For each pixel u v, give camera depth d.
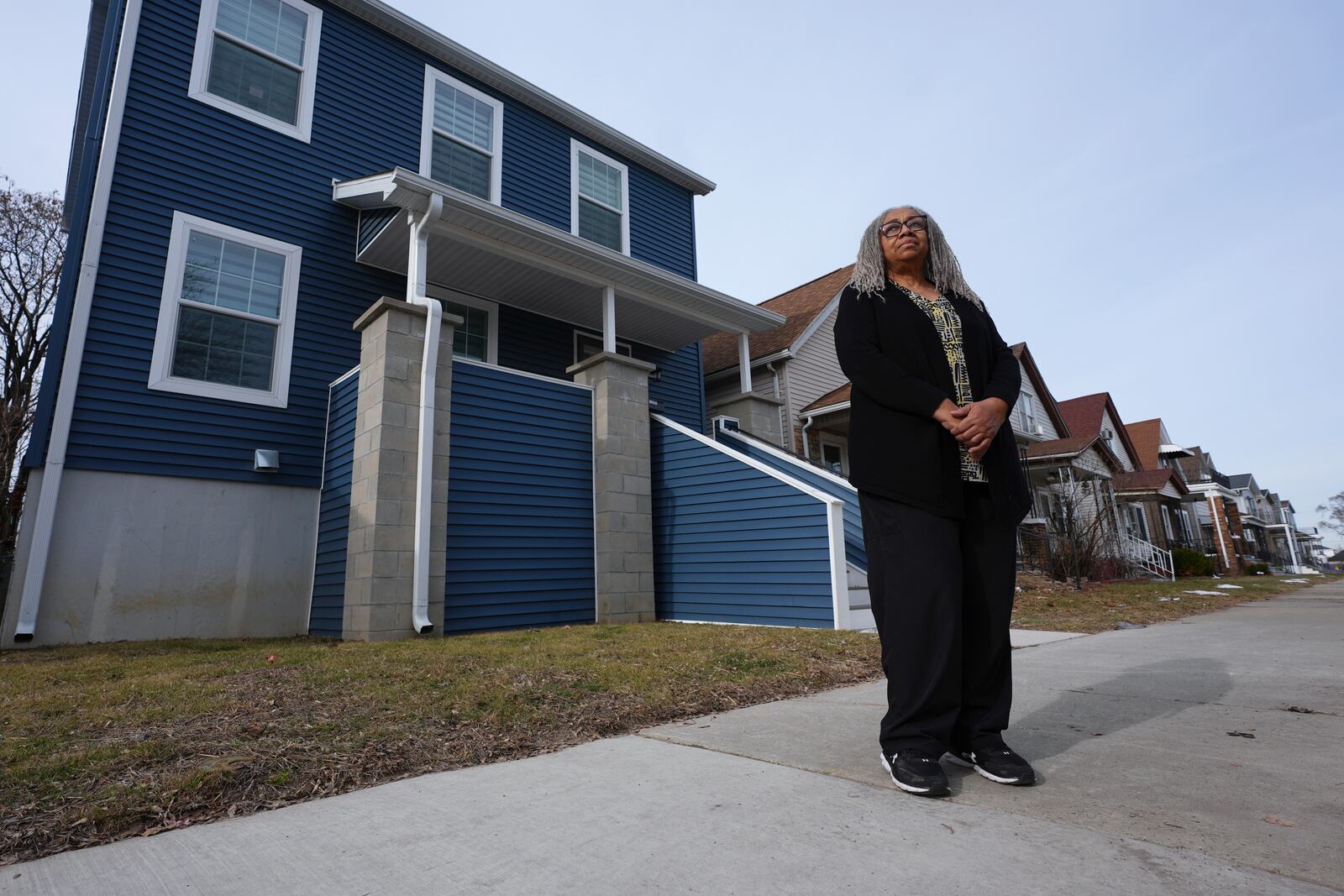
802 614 6.05
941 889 1.19
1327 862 1.24
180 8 6.79
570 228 9.80
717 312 9.56
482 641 4.83
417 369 5.80
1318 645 4.46
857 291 2.06
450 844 1.50
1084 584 12.41
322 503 6.69
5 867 1.42
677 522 7.29
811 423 12.44
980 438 1.75
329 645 4.88
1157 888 1.16
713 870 1.31
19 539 5.26
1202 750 2.04
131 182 6.21
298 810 1.77
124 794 1.78
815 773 1.94
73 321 5.69
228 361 6.50
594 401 7.35
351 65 7.96
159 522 5.85
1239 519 30.67
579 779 1.96
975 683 1.89
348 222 7.56
